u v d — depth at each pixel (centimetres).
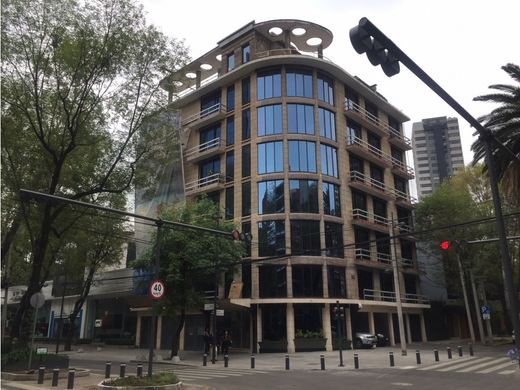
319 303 3369
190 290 2834
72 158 2142
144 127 2108
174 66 2102
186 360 2727
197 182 4106
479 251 3912
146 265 2922
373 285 4006
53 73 1897
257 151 3697
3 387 1452
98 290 4609
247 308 3347
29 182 2016
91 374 1917
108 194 2416
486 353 2811
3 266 2922
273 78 3828
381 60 705
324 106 3869
